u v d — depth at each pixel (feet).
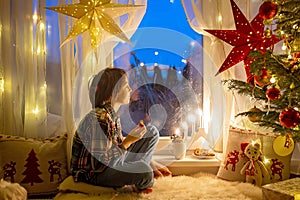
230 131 6.75
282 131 4.51
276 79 4.28
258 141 6.20
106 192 5.89
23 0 6.55
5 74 6.56
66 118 6.68
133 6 6.15
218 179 6.63
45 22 6.64
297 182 5.50
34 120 6.68
